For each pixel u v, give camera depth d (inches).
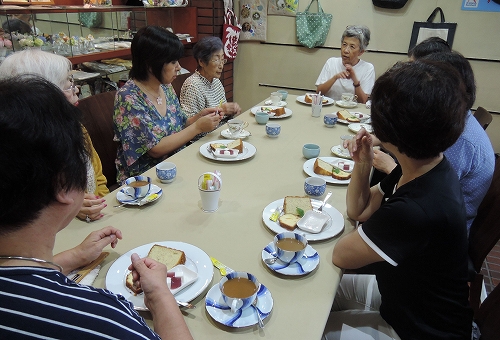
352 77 118.0
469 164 57.0
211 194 49.7
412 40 139.7
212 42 94.0
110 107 82.1
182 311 35.2
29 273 20.7
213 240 45.0
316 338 32.3
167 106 81.8
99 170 65.2
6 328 19.2
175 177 60.6
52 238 23.6
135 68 73.9
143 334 21.7
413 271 38.5
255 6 158.4
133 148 72.1
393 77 35.0
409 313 40.7
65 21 98.3
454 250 36.4
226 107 90.0
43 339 19.5
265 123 88.7
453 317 39.4
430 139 34.1
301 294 37.3
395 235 35.2
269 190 57.2
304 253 42.6
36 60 51.3
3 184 19.6
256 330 33.1
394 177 48.9
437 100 32.6
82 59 101.6
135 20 123.0
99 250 40.1
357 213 50.0
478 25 131.2
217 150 67.1
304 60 160.6
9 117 19.5
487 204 58.6
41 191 21.0
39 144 20.2
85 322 20.2
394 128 34.9
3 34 84.0
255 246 44.1
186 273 37.9
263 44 164.7
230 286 36.0
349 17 147.0
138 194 52.2
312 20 150.4
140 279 31.9
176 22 149.3
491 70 134.5
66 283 21.9
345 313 47.7
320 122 91.2
